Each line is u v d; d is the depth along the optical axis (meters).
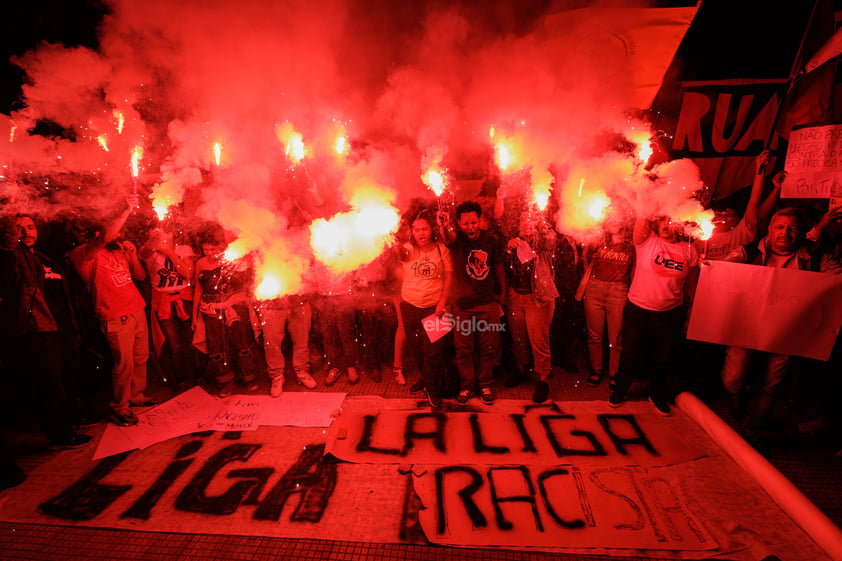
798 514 2.60
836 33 3.73
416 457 3.31
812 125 3.49
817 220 3.94
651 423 3.67
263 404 4.12
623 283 4.07
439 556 2.49
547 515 2.73
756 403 3.53
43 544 2.63
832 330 3.21
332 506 2.87
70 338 3.59
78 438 3.58
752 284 3.38
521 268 3.96
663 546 2.49
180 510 2.86
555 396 4.17
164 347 4.66
